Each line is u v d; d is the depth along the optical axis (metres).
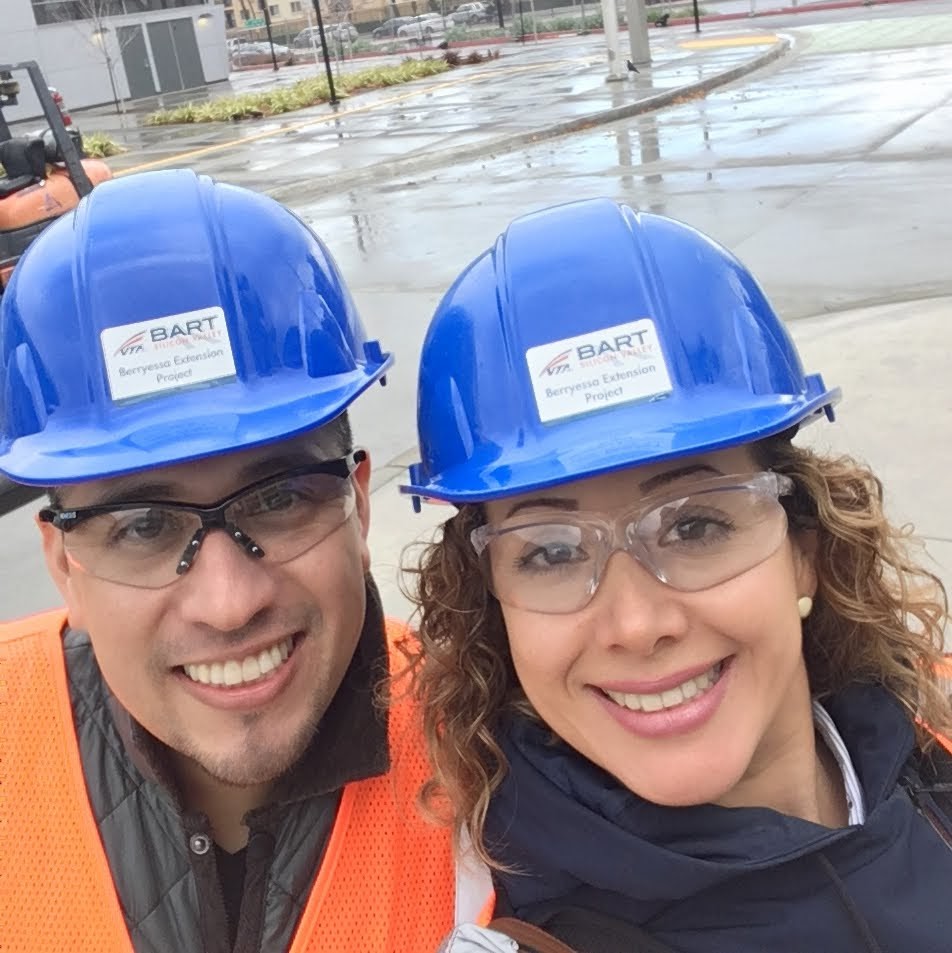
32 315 0.53
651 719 0.47
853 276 2.28
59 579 0.57
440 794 0.58
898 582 0.68
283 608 0.52
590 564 0.47
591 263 0.49
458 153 4.96
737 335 0.50
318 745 0.57
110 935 0.55
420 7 19.28
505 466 0.48
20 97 10.52
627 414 0.47
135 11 12.03
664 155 4.20
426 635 0.56
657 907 0.49
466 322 0.51
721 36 9.56
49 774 0.58
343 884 0.57
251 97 8.65
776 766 0.52
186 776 0.57
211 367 0.52
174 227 0.53
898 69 5.93
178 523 0.51
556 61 9.48
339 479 0.54
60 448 0.51
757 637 0.47
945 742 0.58
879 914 0.48
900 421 1.56
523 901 0.52
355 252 3.19
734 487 0.47
